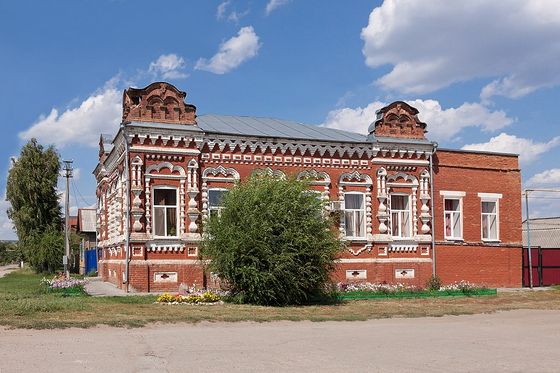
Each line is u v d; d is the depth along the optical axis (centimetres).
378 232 3088
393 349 1357
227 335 1537
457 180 3303
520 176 3469
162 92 2750
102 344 1333
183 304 2205
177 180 2734
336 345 1402
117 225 2928
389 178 3141
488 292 2923
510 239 3409
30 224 6166
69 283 2614
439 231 3228
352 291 2670
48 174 6284
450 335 1627
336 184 3041
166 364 1119
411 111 3225
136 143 2667
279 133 3105
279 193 2345
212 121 3203
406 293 2727
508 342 1512
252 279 2238
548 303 2586
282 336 1540
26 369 1047
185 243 2705
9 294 2506
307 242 2294
